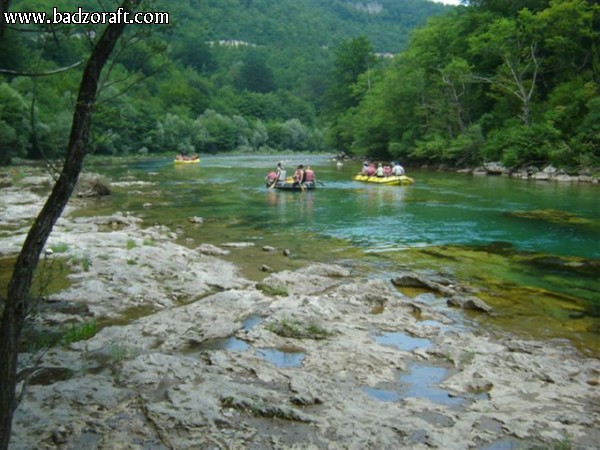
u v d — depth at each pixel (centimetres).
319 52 19275
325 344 664
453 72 4272
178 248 1181
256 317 763
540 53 4062
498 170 3619
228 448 430
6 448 293
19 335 299
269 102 12244
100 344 644
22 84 5234
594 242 1345
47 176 3083
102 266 980
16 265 298
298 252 1216
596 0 3772
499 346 672
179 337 676
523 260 1155
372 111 5744
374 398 528
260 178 3316
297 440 445
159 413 475
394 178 2889
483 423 482
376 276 1019
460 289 936
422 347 665
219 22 19412
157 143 7731
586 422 486
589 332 739
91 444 429
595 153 3088
